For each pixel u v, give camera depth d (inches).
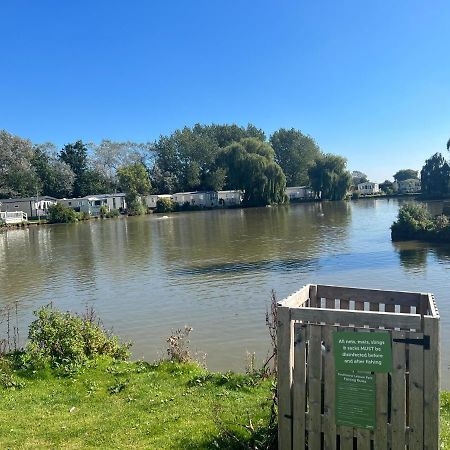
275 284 807.7
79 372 331.0
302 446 175.6
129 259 1196.5
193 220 2470.5
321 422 171.6
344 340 165.3
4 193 3501.5
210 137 4704.7
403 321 158.7
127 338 547.5
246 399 268.8
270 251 1198.9
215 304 689.6
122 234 1884.8
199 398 275.6
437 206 2817.4
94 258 1246.3
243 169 3548.2
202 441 216.8
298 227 1814.7
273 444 193.3
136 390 297.0
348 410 166.4
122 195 3592.5
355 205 3302.2
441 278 808.9
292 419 176.7
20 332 580.4
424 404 157.1
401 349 159.0
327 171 4028.1
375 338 161.5
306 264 991.6
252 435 209.2
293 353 176.4
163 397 281.6
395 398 160.4
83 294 822.5
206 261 1091.9
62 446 223.6
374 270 906.7
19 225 2541.8
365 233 1531.7
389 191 4650.6
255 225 1974.7
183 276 926.4
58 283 930.7
